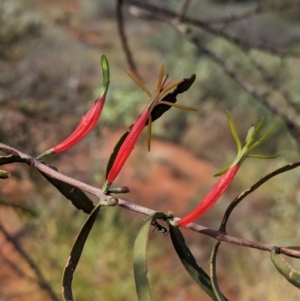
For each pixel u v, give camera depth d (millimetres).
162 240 5594
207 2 11281
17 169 2721
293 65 7766
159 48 10891
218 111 9164
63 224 5000
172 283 5078
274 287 4816
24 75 3234
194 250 5488
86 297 4629
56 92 3398
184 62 9492
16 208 2602
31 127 2928
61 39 5941
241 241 745
